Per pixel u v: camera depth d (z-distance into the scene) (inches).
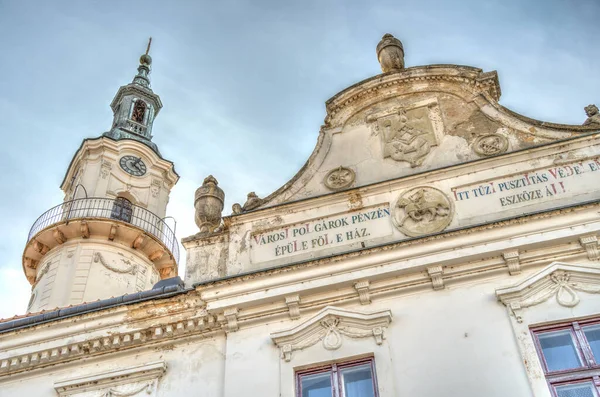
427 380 414.9
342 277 470.6
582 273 429.4
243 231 537.3
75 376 501.7
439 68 588.1
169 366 485.1
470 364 413.4
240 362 464.1
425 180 516.4
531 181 491.2
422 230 489.4
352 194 526.9
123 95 1525.6
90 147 1309.1
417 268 460.1
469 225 478.0
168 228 1270.9
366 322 450.6
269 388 443.5
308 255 503.8
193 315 496.1
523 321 422.0
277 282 483.2
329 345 449.4
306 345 455.5
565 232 444.1
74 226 1161.4
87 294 1090.1
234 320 484.1
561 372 396.5
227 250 531.8
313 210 530.6
